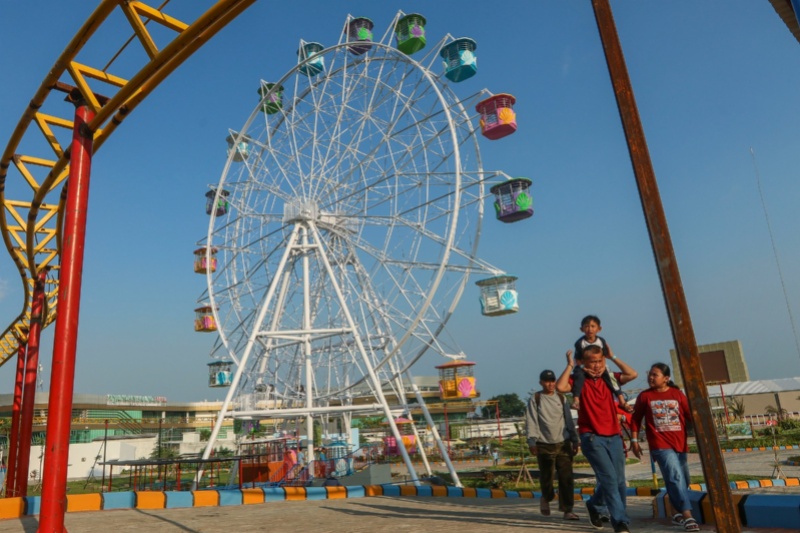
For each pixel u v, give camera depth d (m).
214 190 34.19
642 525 8.41
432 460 67.94
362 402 85.88
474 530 8.27
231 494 15.76
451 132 25.88
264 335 28.55
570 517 9.36
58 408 8.62
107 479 64.19
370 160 29.19
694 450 52.78
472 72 28.19
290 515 11.87
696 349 4.07
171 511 13.51
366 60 30.28
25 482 20.36
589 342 8.27
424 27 29.06
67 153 13.06
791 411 86.31
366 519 10.51
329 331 28.95
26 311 26.73
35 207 17.17
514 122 27.47
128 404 107.56
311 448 30.81
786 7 8.12
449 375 31.64
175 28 9.87
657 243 4.27
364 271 30.48
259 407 32.50
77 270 9.29
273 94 32.75
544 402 9.62
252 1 8.38
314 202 30.23
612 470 7.33
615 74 4.60
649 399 8.05
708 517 7.93
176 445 92.25
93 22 9.48
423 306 26.14
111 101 9.81
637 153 4.42
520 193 28.58
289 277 31.19
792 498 7.39
